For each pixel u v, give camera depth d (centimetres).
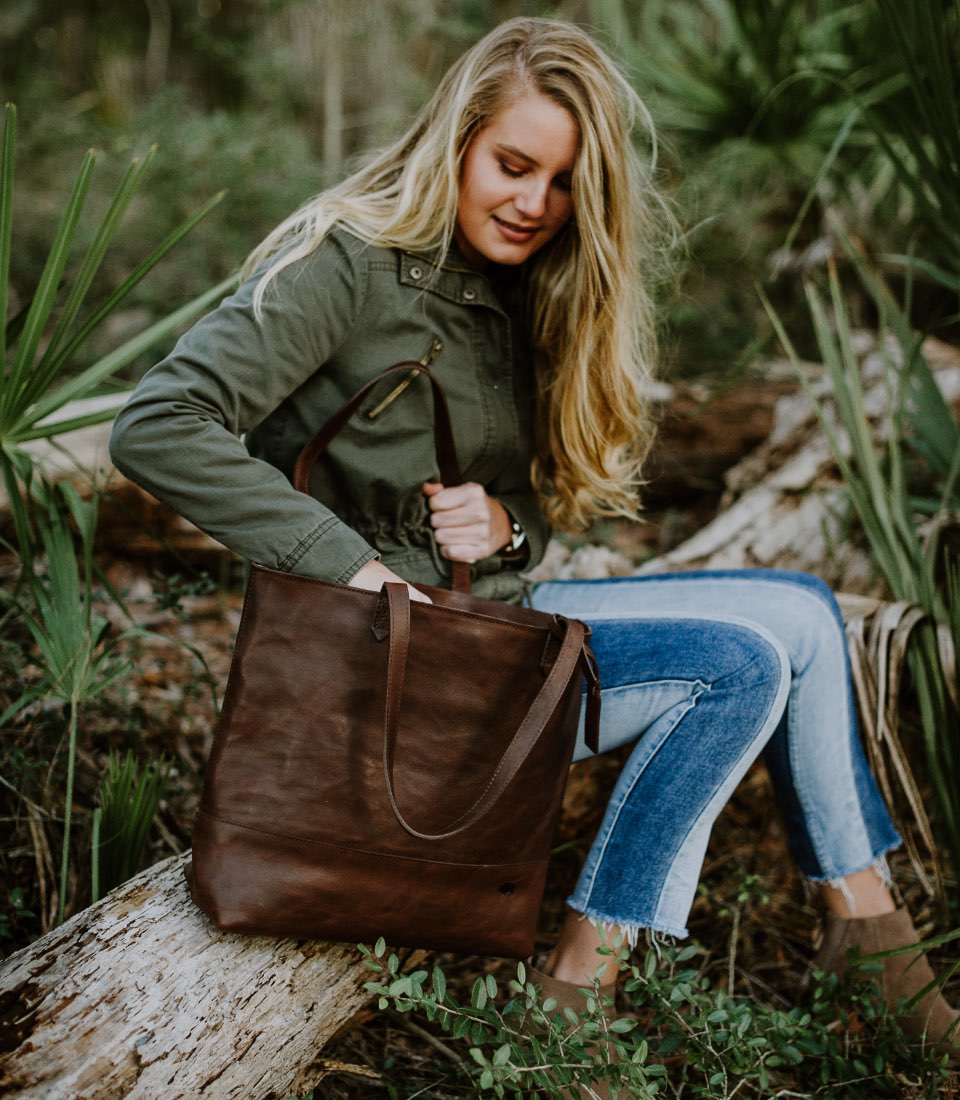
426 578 154
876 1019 152
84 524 167
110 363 169
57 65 575
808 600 163
